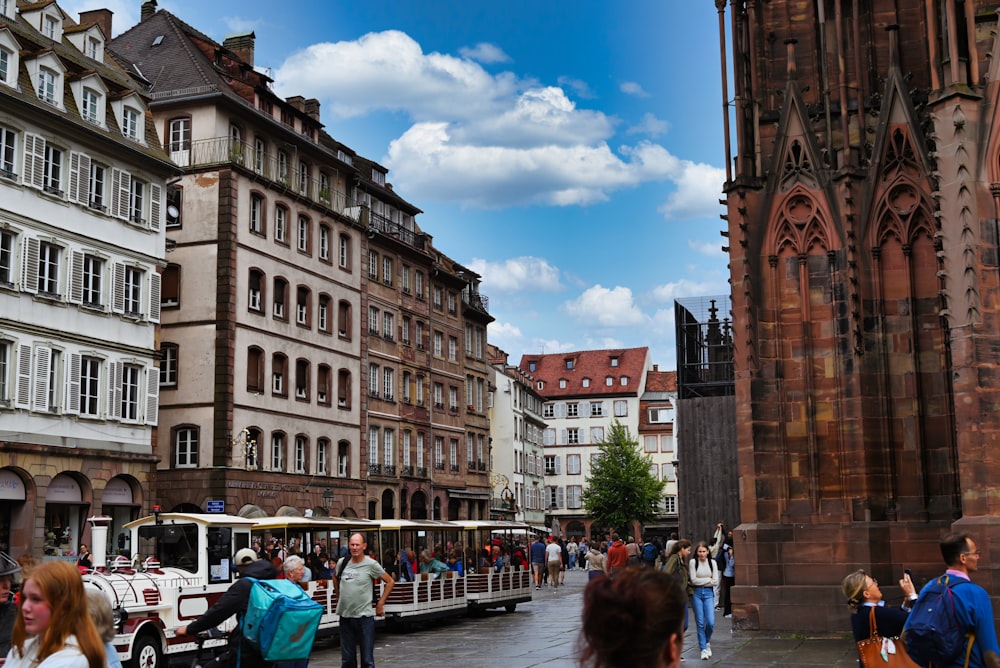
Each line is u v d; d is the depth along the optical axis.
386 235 64.94
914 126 21.83
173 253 51.00
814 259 22.47
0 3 40.25
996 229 19.25
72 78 41.03
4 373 37.47
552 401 136.38
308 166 58.19
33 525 37.88
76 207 40.62
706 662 17.61
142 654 18.77
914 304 21.92
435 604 29.92
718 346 39.00
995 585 18.25
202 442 49.47
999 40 19.41
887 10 23.00
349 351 60.75
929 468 21.72
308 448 55.94
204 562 21.27
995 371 18.97
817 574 21.69
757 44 23.59
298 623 10.04
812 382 22.23
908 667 8.95
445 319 74.88
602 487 90.12
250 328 51.56
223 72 54.69
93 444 40.94
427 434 70.50
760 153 23.20
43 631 5.49
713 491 37.25
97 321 41.50
